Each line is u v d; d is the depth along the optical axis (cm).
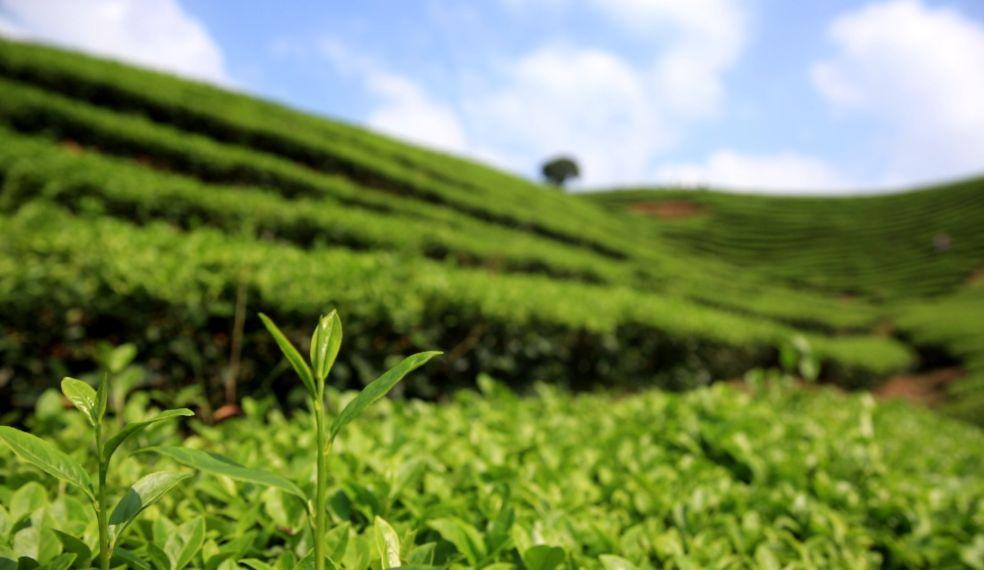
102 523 84
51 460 83
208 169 1108
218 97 1647
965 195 3922
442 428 233
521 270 1072
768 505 201
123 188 711
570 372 607
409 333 428
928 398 1281
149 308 336
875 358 1274
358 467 165
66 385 81
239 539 119
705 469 225
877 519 220
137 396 197
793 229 3759
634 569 115
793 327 1548
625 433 262
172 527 116
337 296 385
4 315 312
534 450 213
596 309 631
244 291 356
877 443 313
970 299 2481
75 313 329
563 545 135
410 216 1238
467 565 129
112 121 1090
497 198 1861
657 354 745
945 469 329
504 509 133
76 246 360
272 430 212
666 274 1570
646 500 182
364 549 110
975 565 187
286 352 83
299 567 99
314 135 1650
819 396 505
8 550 96
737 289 1823
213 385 351
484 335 491
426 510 140
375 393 84
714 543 161
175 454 80
